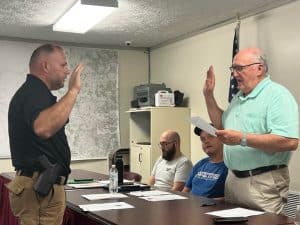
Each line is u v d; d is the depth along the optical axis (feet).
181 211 7.11
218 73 15.44
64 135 6.07
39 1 12.42
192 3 12.82
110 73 19.24
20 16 14.11
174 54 18.15
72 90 5.76
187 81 17.26
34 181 5.78
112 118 19.20
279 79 12.84
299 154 12.07
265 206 7.40
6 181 12.48
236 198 7.82
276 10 12.90
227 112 8.39
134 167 17.90
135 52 19.85
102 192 9.48
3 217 12.46
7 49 17.39
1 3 12.59
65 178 6.09
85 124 18.63
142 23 15.20
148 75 19.98
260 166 7.46
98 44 19.02
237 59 7.88
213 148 10.19
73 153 18.35
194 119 7.49
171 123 16.83
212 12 13.85
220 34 15.33
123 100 19.53
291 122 7.16
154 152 16.56
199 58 16.48
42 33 16.69
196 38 16.67
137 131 18.94
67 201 8.21
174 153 12.94
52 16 14.12
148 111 17.72
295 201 11.44
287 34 12.51
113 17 14.33
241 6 13.19
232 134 7.09
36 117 5.61
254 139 7.01
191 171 11.46
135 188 9.89
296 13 12.19
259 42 13.56
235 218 6.28
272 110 7.34
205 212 7.01
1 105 17.16
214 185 9.91
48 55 6.05
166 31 16.51
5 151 17.13
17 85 17.51
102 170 18.94
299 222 5.79
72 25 14.71
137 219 6.48
